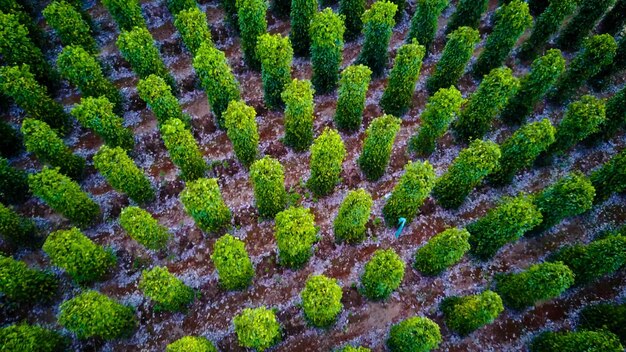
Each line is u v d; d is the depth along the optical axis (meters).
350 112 34.47
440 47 41.16
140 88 31.78
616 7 39.66
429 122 32.22
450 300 28.94
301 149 35.34
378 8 34.06
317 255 31.34
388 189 34.06
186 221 32.72
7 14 35.41
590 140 35.47
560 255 29.92
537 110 37.69
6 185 31.72
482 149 28.72
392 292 30.08
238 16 37.69
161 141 35.94
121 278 30.66
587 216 33.09
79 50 32.50
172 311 29.25
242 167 34.91
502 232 28.17
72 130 36.47
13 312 29.34
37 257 31.42
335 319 28.84
